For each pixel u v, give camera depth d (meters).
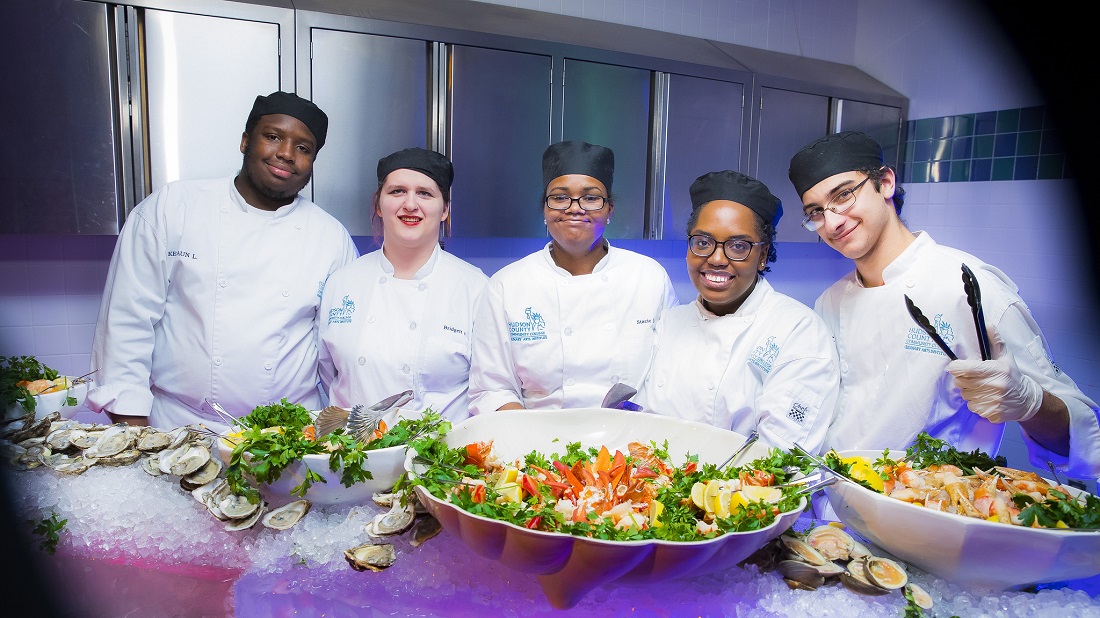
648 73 3.37
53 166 2.53
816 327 1.68
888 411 1.70
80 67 2.51
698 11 3.86
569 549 0.97
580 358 1.93
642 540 0.97
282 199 2.10
